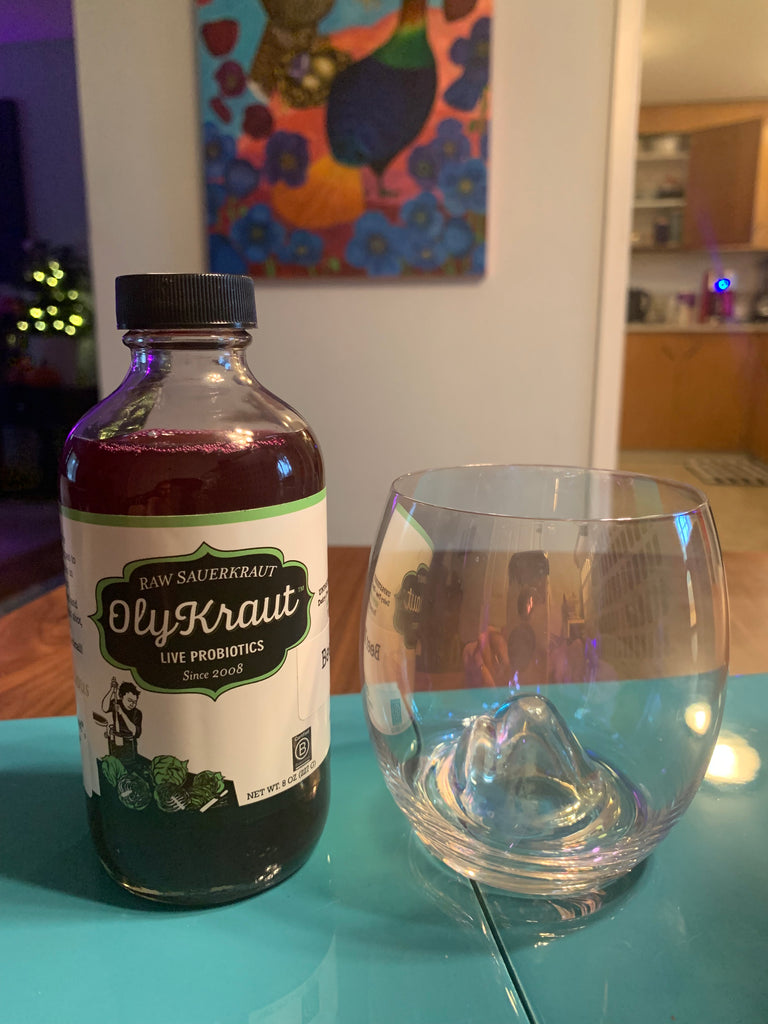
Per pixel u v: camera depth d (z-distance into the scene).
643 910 0.30
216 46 1.22
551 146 1.25
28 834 0.35
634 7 1.19
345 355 1.36
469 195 1.26
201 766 0.28
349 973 0.27
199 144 1.28
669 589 0.32
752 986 0.26
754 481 3.37
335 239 1.29
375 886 0.32
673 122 4.05
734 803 0.37
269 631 0.28
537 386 1.35
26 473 1.10
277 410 0.33
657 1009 0.25
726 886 0.32
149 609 0.27
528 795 0.33
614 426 1.35
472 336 1.33
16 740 0.44
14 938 0.29
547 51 1.22
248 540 0.27
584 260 1.29
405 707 0.34
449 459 1.39
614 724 0.34
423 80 1.22
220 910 0.30
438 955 0.28
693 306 4.27
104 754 0.29
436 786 0.34
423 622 0.34
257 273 1.31
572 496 0.40
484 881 0.31
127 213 1.31
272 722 0.29
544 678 0.35
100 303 1.33
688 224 4.14
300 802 0.31
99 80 1.26
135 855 0.29
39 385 1.28
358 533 1.42
